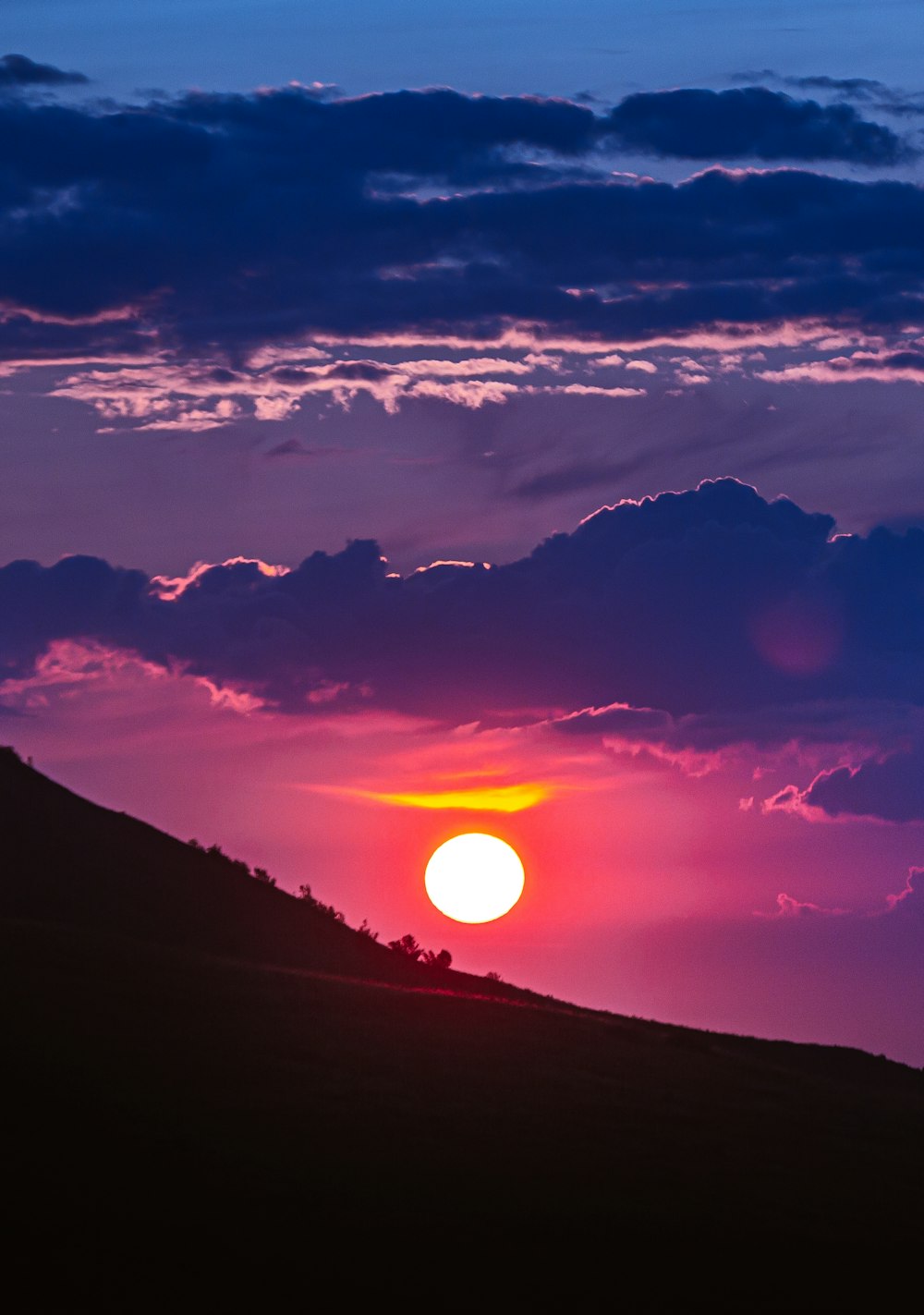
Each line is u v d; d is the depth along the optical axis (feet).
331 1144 162.20
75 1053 176.76
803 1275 147.02
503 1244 143.54
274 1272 131.13
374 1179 153.99
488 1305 131.75
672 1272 143.54
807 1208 166.50
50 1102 158.92
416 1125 174.19
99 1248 129.70
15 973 208.64
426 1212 147.64
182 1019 204.03
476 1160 164.66
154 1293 124.36
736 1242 152.56
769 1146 193.26
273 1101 174.29
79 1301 120.88
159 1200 140.36
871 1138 209.87
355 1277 132.67
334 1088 184.34
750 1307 138.51
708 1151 184.65
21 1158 143.95
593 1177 165.27
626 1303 135.85
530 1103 193.77
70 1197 137.80
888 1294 145.59
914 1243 159.84
